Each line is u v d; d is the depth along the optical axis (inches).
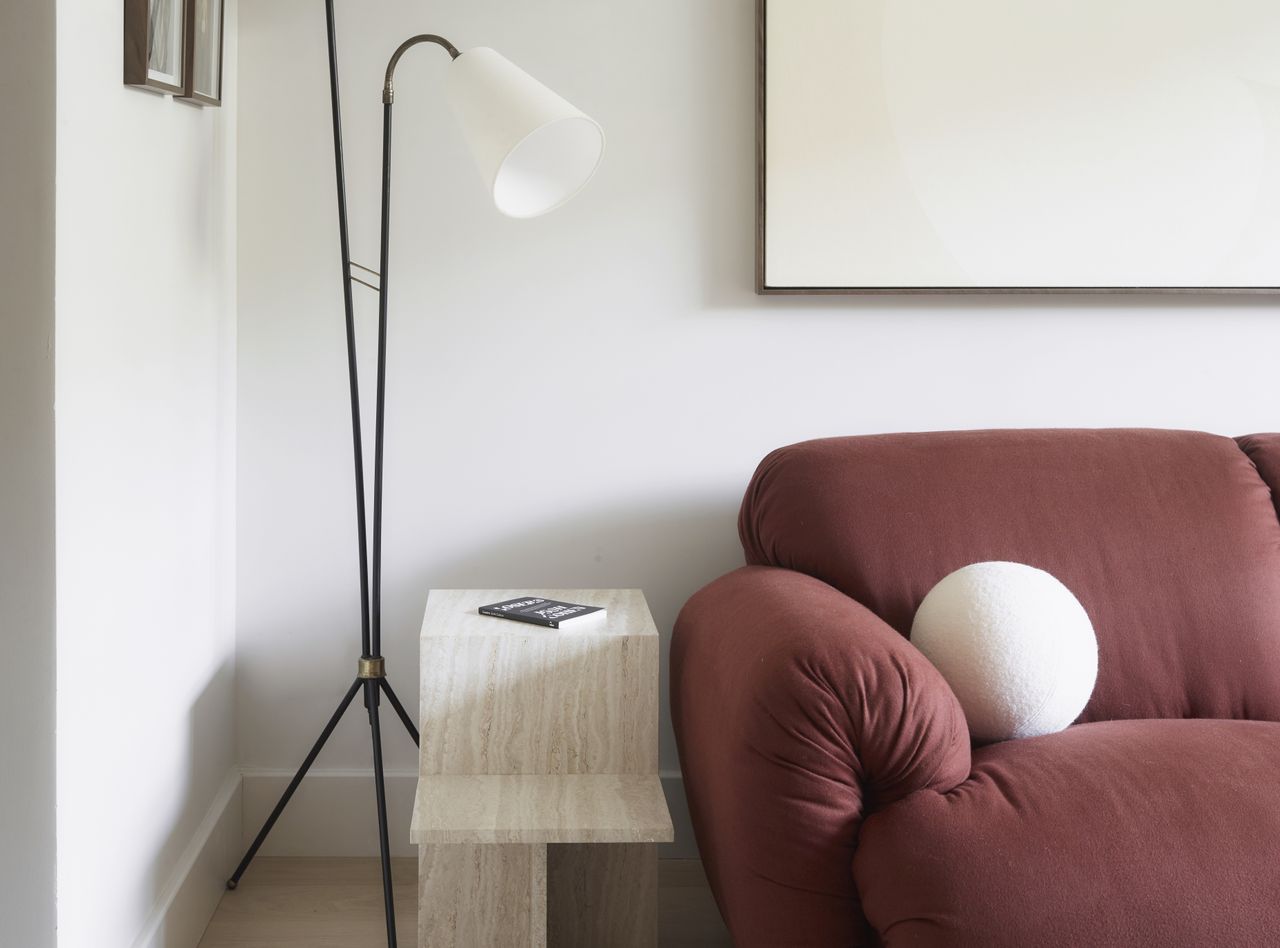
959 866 49.8
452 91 72.5
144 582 66.8
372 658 82.0
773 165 88.0
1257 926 49.2
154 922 68.3
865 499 75.9
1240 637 74.0
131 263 63.6
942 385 91.6
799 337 90.8
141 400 65.7
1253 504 78.1
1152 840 51.3
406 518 90.3
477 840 62.6
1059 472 77.9
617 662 71.2
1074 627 64.0
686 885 87.6
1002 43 88.4
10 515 53.9
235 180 87.0
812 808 52.6
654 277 89.9
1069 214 89.6
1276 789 54.9
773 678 53.4
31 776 54.6
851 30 87.7
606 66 88.6
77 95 55.3
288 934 78.3
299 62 87.0
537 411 90.3
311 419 89.1
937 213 89.0
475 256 88.9
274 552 89.9
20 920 54.9
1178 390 92.7
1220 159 89.8
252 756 91.0
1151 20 88.9
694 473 91.3
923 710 53.1
